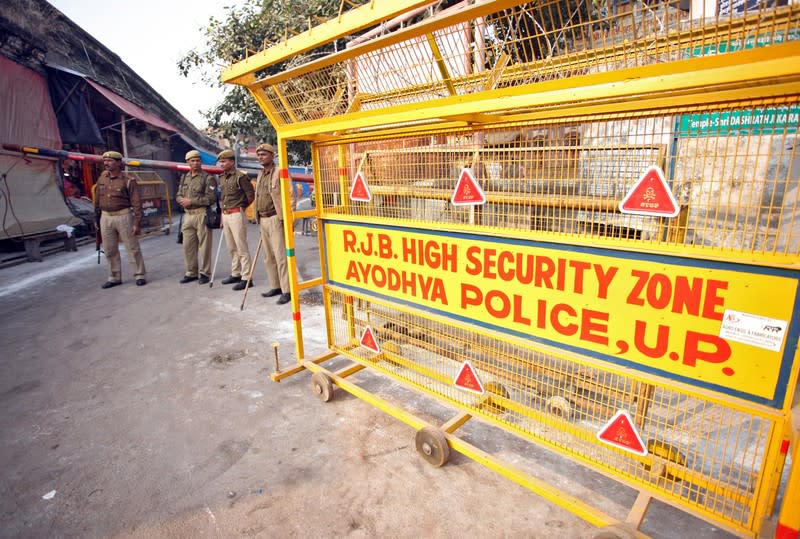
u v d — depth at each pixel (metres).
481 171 2.53
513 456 2.65
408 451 2.74
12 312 5.71
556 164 2.24
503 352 2.74
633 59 2.01
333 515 2.27
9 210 8.47
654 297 1.91
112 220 6.47
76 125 11.17
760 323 1.67
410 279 2.92
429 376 3.17
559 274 2.18
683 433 2.64
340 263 3.45
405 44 2.59
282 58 2.75
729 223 2.39
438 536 2.12
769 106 1.58
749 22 1.67
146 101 15.63
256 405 3.33
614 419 2.13
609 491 2.35
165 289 6.48
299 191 12.02
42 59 10.35
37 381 3.83
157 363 4.09
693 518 2.18
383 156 2.96
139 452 2.83
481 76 2.50
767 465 1.73
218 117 8.12
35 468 2.71
